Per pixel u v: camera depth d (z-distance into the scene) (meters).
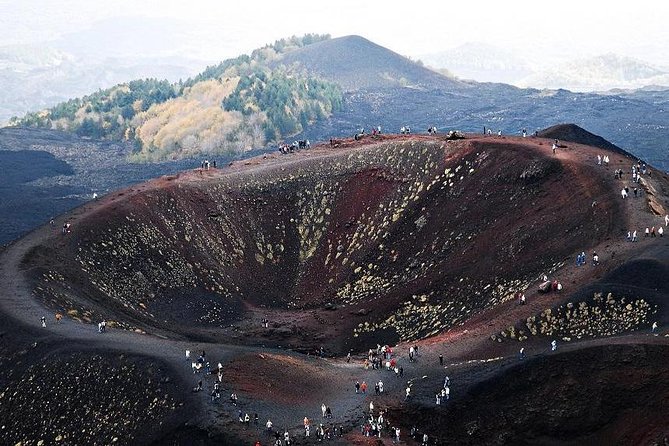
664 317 83.75
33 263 117.81
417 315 117.94
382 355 98.06
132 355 87.44
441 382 84.62
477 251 123.88
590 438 73.62
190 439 73.81
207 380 82.12
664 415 71.31
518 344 89.56
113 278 127.00
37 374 88.69
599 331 86.19
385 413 79.62
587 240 107.81
